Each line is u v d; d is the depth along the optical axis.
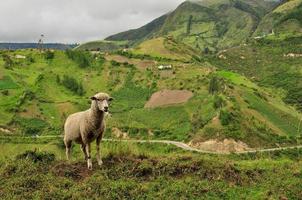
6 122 106.62
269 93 147.12
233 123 91.81
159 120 110.19
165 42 196.50
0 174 16.14
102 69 159.25
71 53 167.00
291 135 95.88
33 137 84.94
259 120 99.56
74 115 17.17
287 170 18.28
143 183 15.88
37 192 14.92
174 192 15.50
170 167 16.75
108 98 15.90
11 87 128.62
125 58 170.25
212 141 86.75
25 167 16.45
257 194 16.09
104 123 16.36
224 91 114.25
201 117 101.75
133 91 139.50
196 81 131.12
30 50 176.12
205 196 15.67
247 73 196.62
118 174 16.11
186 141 92.44
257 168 18.25
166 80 140.38
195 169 17.05
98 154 16.56
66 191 15.01
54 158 17.55
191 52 199.62
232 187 16.36
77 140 16.91
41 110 117.31
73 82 140.62
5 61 153.12
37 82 137.00
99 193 14.99
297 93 157.00
